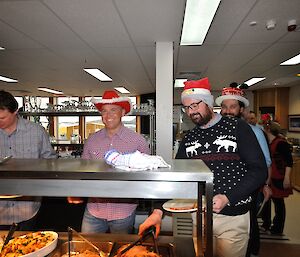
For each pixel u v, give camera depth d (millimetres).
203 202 830
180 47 3029
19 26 2330
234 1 1875
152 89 7023
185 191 794
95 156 1714
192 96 1308
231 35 2611
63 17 2125
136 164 796
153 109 3127
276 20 2227
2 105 1550
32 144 1760
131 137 1709
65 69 4266
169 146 2922
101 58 3539
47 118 4848
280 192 3283
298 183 5340
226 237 1303
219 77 5148
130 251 1048
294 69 4355
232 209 1284
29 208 1684
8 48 3031
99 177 788
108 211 1591
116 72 4535
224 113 2207
